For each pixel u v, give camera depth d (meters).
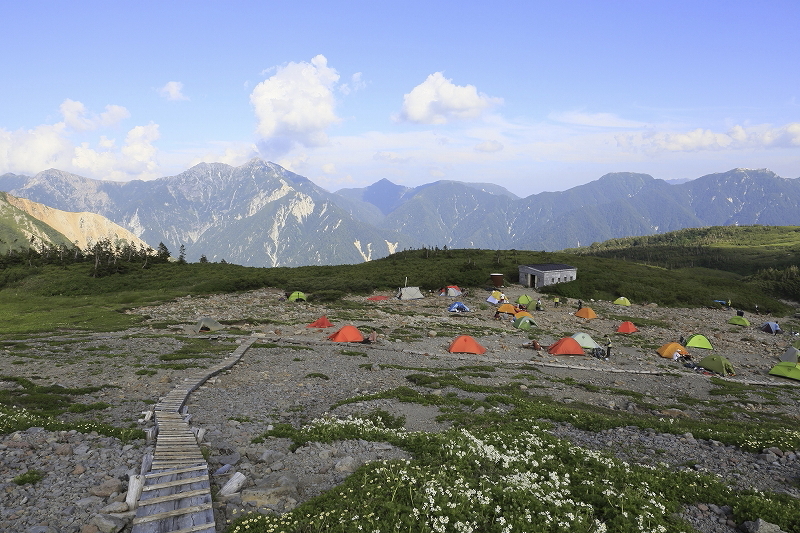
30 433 15.14
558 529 9.80
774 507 11.59
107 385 26.20
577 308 79.69
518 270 106.94
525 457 14.35
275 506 10.90
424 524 9.44
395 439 16.27
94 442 14.91
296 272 111.38
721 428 21.92
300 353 38.97
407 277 98.81
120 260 115.19
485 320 64.38
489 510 10.41
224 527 9.86
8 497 10.66
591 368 39.66
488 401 25.34
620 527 10.27
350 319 59.88
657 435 19.59
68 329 47.22
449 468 12.65
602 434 19.75
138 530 9.31
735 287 109.88
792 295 122.62
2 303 71.12
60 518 9.87
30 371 29.25
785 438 18.58
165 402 22.41
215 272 105.75
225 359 34.81
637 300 90.19
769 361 47.50
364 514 9.78
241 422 19.81
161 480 11.74
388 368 34.34
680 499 12.63
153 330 48.16
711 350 52.00
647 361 44.31
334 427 17.30
